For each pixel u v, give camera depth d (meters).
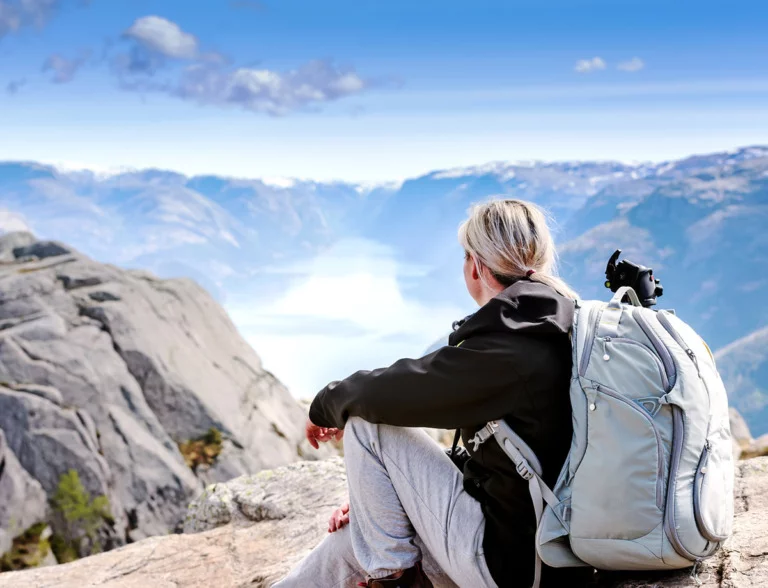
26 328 49.31
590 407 1.99
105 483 43.12
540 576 2.18
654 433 1.91
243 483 5.17
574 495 2.02
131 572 4.25
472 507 2.34
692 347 2.02
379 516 2.45
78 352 49.12
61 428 43.97
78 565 4.47
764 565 2.21
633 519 1.92
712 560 2.33
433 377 2.16
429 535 2.40
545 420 2.10
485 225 2.36
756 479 3.38
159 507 44.12
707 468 1.92
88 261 59.31
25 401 44.22
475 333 2.19
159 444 47.28
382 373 2.30
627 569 2.11
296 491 4.89
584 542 2.01
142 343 52.50
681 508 1.89
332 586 2.69
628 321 2.08
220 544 4.52
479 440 2.22
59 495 41.62
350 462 2.49
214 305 65.81
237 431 50.84
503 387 2.09
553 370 2.09
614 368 2.00
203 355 57.12
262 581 3.81
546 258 2.37
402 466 2.43
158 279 63.16
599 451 1.97
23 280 53.19
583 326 2.12
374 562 2.45
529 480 2.12
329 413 2.53
